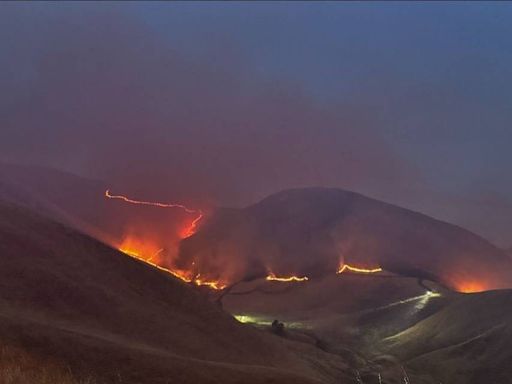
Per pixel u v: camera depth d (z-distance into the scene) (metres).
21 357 11.12
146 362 12.38
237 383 12.33
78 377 11.16
